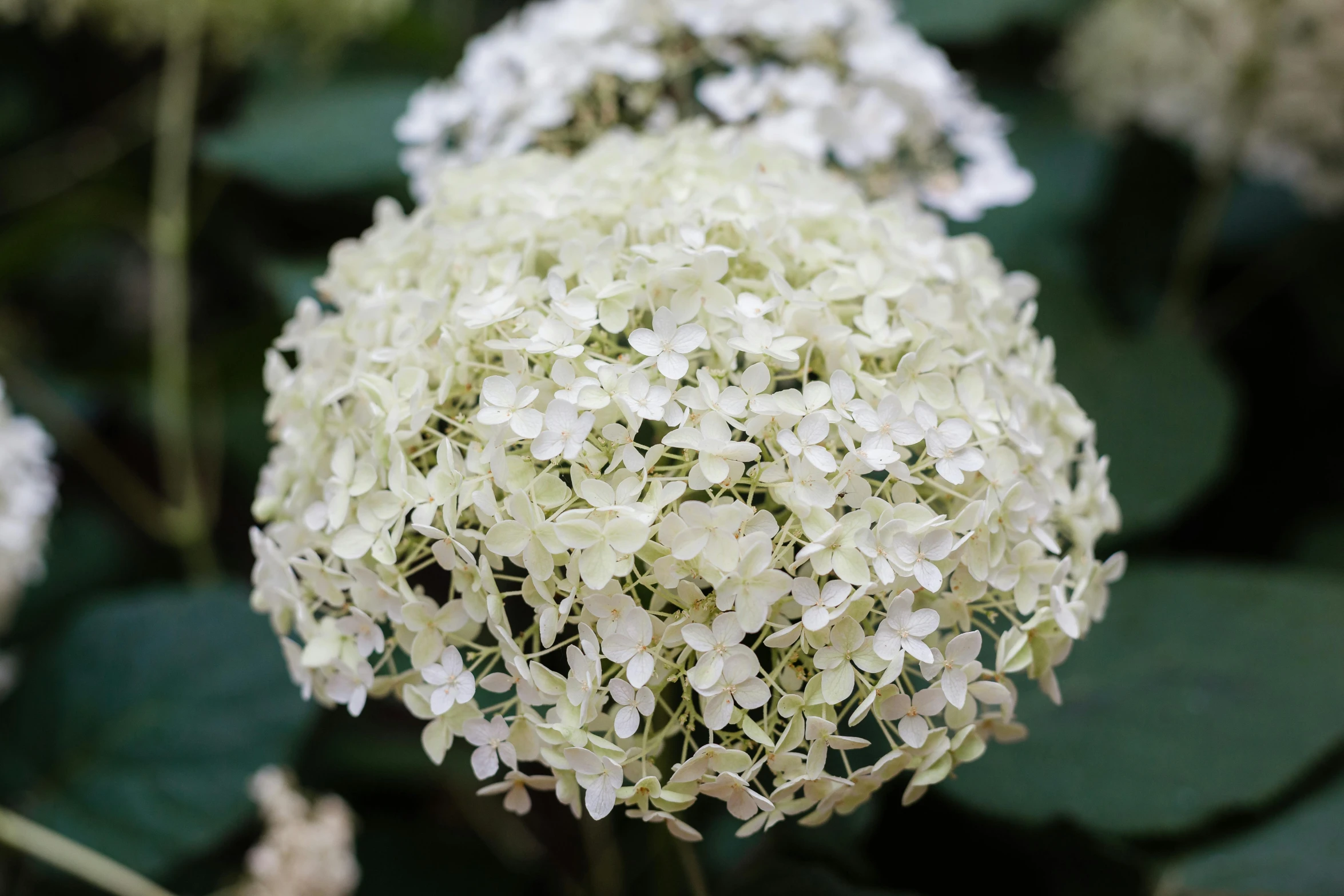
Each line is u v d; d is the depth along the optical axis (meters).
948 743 0.57
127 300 1.18
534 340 0.57
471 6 1.08
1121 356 0.77
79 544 0.97
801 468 0.56
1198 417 0.76
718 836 0.74
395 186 0.83
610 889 0.73
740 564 0.55
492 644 0.63
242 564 1.04
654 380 0.57
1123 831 0.67
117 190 0.94
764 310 0.58
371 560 0.58
